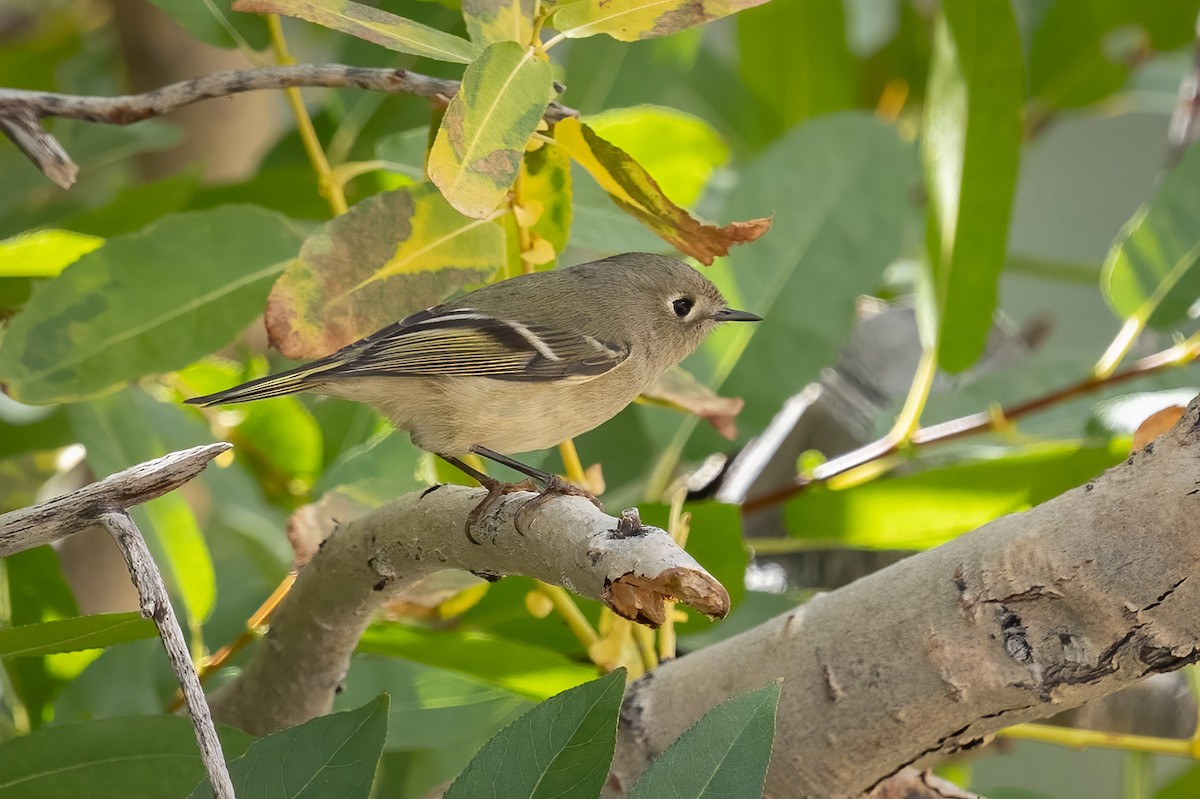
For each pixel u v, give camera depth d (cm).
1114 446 597
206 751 316
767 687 337
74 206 661
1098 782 966
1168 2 878
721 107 941
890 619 378
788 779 394
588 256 873
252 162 862
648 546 331
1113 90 924
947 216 625
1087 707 666
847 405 843
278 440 721
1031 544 358
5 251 616
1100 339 1198
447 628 596
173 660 325
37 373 504
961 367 648
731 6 409
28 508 337
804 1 910
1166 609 343
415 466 571
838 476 664
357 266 451
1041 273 883
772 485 829
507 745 342
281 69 431
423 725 562
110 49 890
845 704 384
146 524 581
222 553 752
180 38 809
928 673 372
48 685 566
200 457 349
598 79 831
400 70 429
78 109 434
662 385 588
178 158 839
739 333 682
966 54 586
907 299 952
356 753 355
